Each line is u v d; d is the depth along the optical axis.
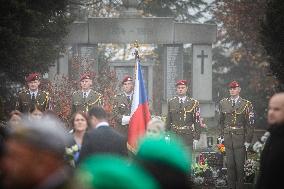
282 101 16.27
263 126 70.81
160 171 8.04
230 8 75.12
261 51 71.75
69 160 19.17
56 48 50.06
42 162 7.80
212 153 36.12
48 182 7.64
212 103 63.03
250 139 35.22
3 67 42.88
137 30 62.09
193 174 34.28
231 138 34.97
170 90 63.94
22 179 7.77
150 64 69.00
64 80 50.59
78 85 50.34
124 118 35.56
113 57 107.75
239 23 74.38
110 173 7.49
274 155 15.75
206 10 95.31
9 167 7.91
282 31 42.06
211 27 63.44
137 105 28.62
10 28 40.06
